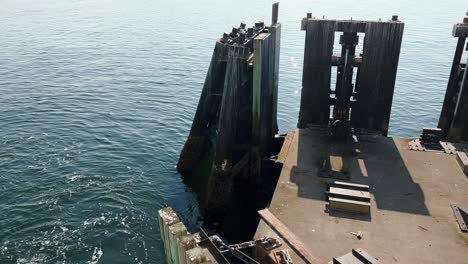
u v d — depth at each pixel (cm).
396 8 9925
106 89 3478
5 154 2158
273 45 1802
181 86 3647
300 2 11681
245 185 1805
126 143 2394
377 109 1706
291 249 973
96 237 1541
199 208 1770
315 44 1673
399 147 1581
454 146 1586
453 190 1276
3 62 4347
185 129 2677
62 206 1722
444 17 8319
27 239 1519
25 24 7138
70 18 8069
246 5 10788
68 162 2109
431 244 1023
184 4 10969
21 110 2853
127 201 1780
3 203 1725
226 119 1619
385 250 999
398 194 1251
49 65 4284
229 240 1574
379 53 1616
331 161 1455
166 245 942
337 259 866
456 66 1788
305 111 1798
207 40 5778
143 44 5512
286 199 1220
